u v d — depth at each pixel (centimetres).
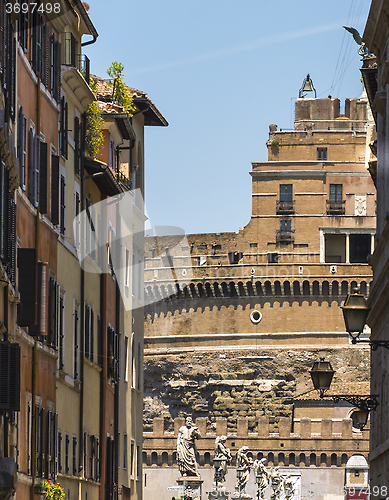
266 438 13500
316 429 13375
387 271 3544
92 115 4450
